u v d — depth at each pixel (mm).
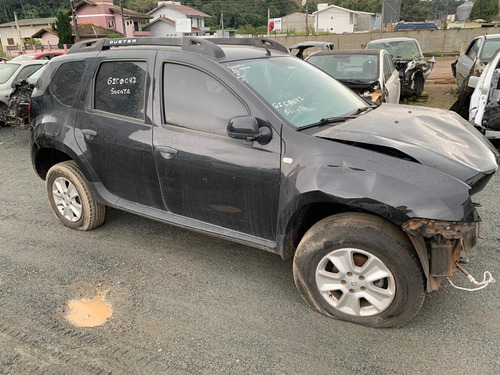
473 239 2674
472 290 2854
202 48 3303
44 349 2740
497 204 4648
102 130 3713
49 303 3223
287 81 3445
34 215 4883
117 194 3926
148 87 3445
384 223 2604
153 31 62812
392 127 2990
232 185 3074
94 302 3223
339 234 2682
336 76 7855
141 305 3168
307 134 2867
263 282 3408
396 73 9031
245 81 3113
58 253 3973
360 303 2854
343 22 76562
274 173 2873
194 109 3232
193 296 3256
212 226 3381
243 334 2824
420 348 2631
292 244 3023
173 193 3443
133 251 3959
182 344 2752
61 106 4039
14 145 8609
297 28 79938
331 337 2758
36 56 15484
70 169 4148
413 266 2545
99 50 3896
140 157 3504
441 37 29422
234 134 2818
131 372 2533
